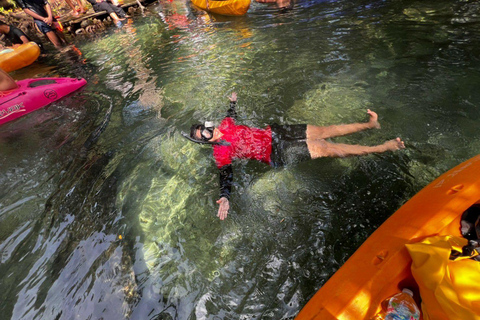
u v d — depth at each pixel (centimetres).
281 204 268
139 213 290
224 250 243
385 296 159
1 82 518
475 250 158
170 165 340
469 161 225
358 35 536
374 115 304
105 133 422
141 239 265
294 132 303
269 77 464
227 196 267
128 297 222
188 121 404
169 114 432
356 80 415
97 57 744
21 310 225
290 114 375
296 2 790
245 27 700
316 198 266
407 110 339
